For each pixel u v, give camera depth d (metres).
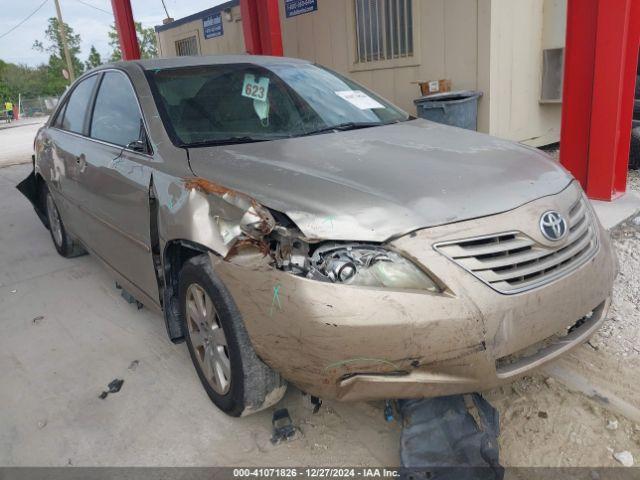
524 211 2.25
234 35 11.73
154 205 2.82
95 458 2.50
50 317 3.93
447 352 2.01
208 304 2.53
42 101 48.41
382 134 3.10
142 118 3.18
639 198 5.06
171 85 3.33
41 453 2.55
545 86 7.36
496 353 2.07
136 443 2.57
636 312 3.29
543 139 7.76
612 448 2.32
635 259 3.96
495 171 2.47
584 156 5.06
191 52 13.61
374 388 2.06
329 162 2.57
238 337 2.34
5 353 3.48
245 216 2.16
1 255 5.41
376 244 2.06
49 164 4.57
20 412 2.87
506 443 2.39
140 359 3.27
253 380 2.39
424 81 7.52
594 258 2.43
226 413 2.65
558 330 2.24
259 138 3.05
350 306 1.97
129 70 3.53
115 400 2.90
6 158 12.77
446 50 7.14
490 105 6.86
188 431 2.62
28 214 6.84
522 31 6.95
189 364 3.18
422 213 2.12
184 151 2.87
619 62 4.59
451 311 1.99
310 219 2.12
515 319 2.09
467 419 2.31
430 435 2.25
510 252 2.16
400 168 2.46
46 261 5.12
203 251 2.52
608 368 2.82
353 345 1.99
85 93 4.18
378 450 2.41
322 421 2.61
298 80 3.62
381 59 8.05
